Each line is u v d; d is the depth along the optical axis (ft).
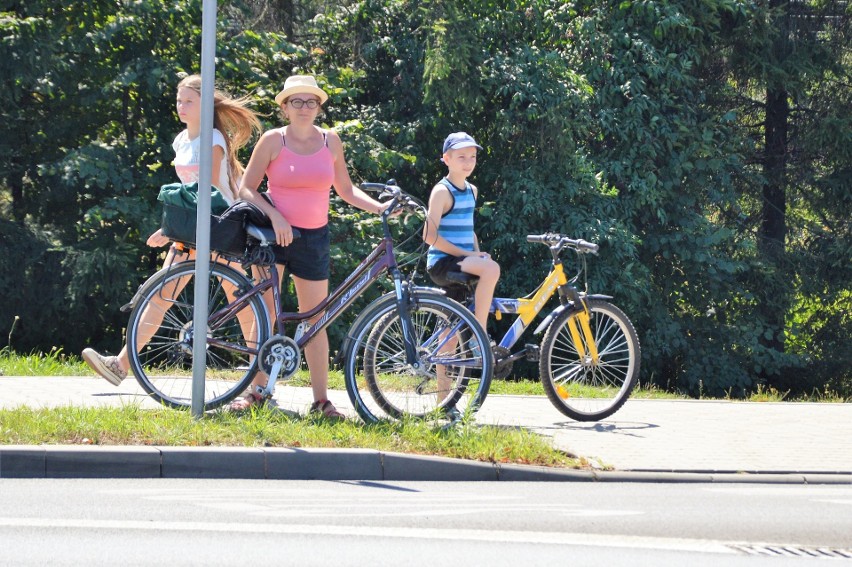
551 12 175.32
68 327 169.48
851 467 58.95
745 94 203.92
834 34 199.62
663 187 176.65
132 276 157.89
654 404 81.10
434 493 51.31
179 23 166.50
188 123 66.28
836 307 207.41
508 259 176.24
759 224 206.08
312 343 63.93
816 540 43.88
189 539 40.83
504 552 40.11
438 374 62.95
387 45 175.73
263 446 55.21
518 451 57.31
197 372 59.72
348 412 66.44
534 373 168.76
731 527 45.60
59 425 55.36
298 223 63.36
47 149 174.19
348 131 162.20
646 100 172.14
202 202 59.77
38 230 167.22
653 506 49.49
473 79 167.22
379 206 64.85
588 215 167.94
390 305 62.64
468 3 174.91
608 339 74.13
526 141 170.91
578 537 42.91
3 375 88.94
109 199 155.63
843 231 204.44
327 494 50.21
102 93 163.43
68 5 164.86
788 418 75.31
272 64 179.63
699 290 190.19
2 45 156.25
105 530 41.86
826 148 200.23
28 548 38.96
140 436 55.06
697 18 180.24
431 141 179.32
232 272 62.59
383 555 39.19
